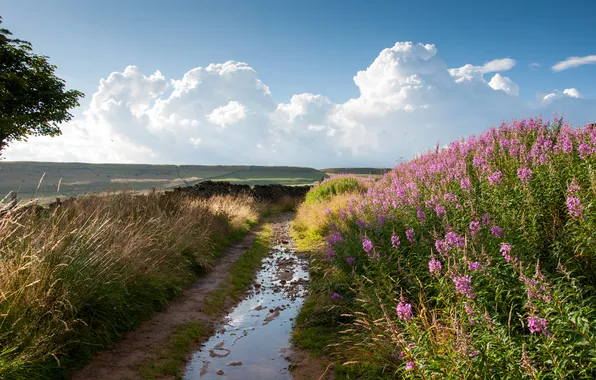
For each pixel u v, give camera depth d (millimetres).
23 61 25859
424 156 13609
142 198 11898
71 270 5625
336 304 6754
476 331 3934
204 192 22375
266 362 5395
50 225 6652
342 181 20766
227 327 6699
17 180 67812
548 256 5258
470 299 3896
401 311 4043
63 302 5133
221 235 13305
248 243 14008
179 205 12930
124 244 7469
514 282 4406
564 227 5254
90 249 6543
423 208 7430
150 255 8133
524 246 5105
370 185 18750
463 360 3311
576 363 3059
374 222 8031
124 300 6246
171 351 5555
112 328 5734
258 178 110250
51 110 26766
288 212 28609
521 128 10438
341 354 5289
